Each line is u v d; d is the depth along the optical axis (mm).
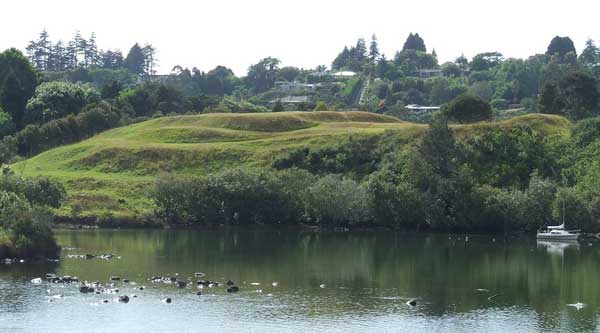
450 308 119688
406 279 142250
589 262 164250
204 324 107625
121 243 179000
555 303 124312
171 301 119375
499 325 110562
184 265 151125
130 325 106125
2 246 150000
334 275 144750
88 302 117250
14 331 102250
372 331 106000
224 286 131750
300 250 175125
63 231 197625
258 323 108750
